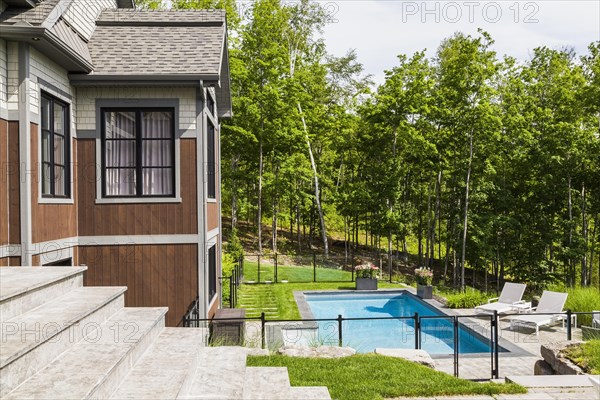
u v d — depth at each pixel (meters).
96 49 9.28
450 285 26.25
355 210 26.36
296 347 7.85
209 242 10.23
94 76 8.64
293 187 26.66
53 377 3.11
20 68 6.95
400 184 26.06
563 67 24.28
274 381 4.92
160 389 3.40
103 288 5.37
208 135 11.53
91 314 4.32
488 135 21.66
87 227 9.09
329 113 29.12
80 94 9.06
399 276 25.11
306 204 27.17
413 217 28.83
